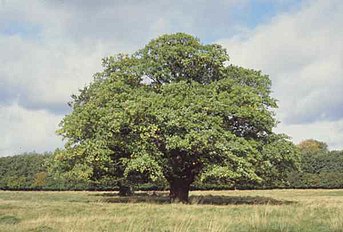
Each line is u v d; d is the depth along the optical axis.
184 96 30.12
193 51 31.92
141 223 16.67
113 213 21.50
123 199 37.22
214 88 31.39
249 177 28.83
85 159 29.86
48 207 24.92
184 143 27.28
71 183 66.06
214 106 29.36
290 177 73.12
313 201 34.22
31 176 68.00
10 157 70.69
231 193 57.56
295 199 39.12
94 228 15.30
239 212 22.23
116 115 27.97
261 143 32.31
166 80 32.75
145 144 28.56
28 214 20.55
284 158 32.50
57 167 34.66
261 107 31.77
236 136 30.98
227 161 29.39
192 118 28.20
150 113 28.16
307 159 76.12
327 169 75.25
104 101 31.39
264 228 15.74
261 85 34.84
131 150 28.95
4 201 32.06
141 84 33.09
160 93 31.59
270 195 50.91
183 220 17.38
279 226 16.20
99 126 29.53
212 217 19.11
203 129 28.06
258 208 24.47
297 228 15.96
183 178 33.03
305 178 73.12
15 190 67.81
